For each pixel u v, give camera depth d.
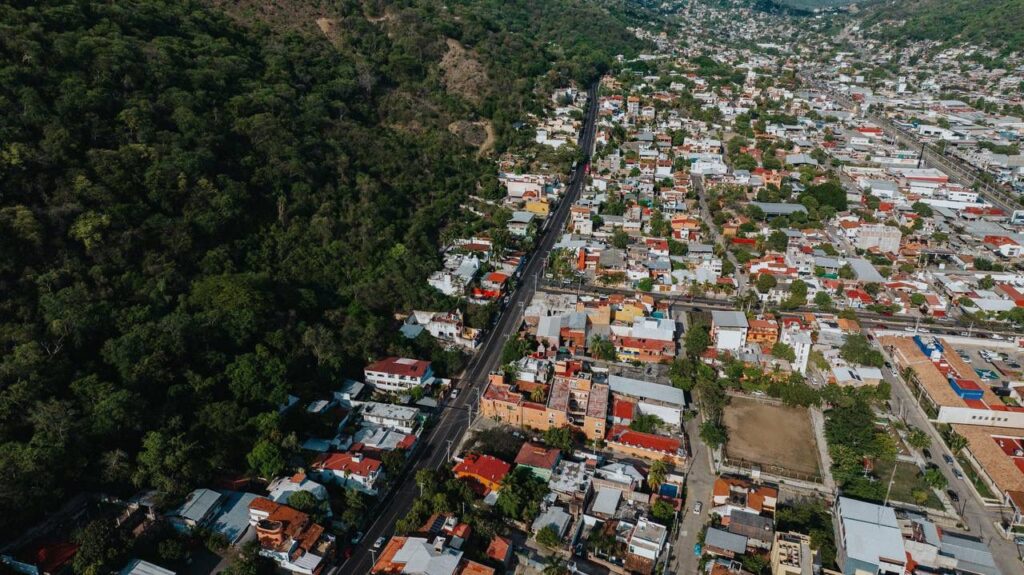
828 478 171.75
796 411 199.38
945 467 179.38
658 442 177.88
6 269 172.12
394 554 139.00
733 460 176.75
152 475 148.62
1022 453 177.25
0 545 131.75
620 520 154.25
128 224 199.62
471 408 197.00
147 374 166.25
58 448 140.88
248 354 182.25
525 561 144.62
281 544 141.00
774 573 140.88
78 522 140.88
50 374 156.00
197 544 144.62
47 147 198.38
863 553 141.00
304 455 170.50
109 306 179.00
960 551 146.50
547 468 164.25
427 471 162.12
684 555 147.38
